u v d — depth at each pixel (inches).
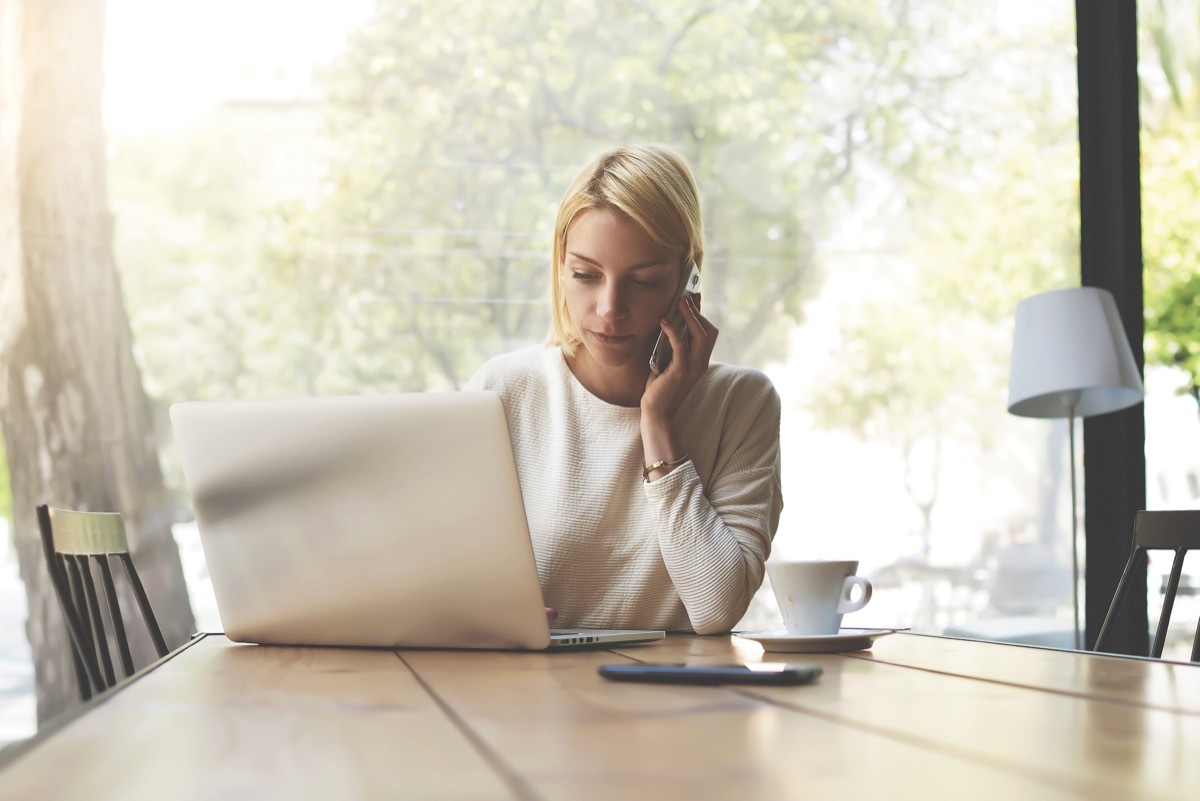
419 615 43.0
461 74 126.1
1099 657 40.8
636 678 32.4
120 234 119.7
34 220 118.4
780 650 42.6
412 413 41.7
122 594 116.2
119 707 27.1
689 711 26.1
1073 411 121.8
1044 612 130.1
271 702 28.0
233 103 122.3
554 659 40.1
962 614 129.3
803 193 131.0
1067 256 134.6
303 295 122.3
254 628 44.8
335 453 42.4
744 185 130.1
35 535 116.3
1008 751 20.8
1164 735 22.7
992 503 130.7
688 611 56.8
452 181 125.3
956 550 129.9
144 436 118.8
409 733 23.0
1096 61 135.8
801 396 129.6
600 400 66.3
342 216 123.3
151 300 119.9
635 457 64.9
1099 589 131.2
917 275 132.0
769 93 131.0
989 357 132.3
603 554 64.2
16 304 117.5
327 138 123.6
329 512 42.9
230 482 43.8
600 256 61.5
